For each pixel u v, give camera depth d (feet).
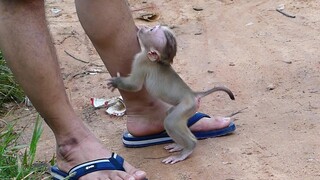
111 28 6.14
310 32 9.25
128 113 6.58
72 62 8.74
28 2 5.48
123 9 6.15
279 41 9.03
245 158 6.34
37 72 5.54
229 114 7.15
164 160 6.35
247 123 6.94
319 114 7.02
